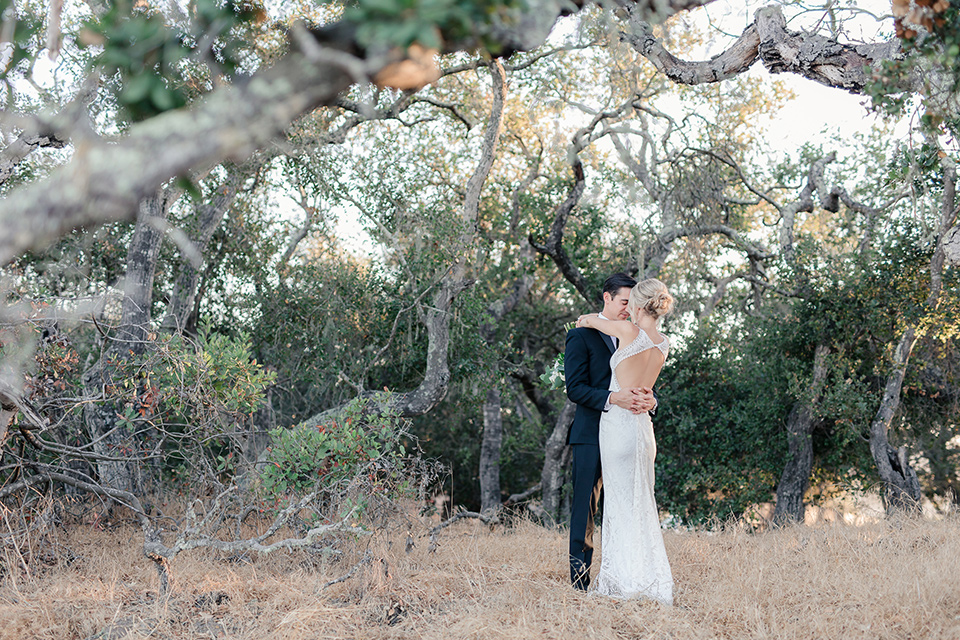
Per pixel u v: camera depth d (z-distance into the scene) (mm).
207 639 3156
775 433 11625
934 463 13703
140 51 1782
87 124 1444
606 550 3869
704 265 11578
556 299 14148
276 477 4914
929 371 10719
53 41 1911
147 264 7680
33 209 1243
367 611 3455
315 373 10102
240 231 10773
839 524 5270
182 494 6355
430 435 14336
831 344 10617
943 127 3443
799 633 2990
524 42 1667
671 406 11992
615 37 3783
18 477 4867
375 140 9938
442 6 1415
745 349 11719
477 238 9305
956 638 2754
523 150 12227
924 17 2814
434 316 8758
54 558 4496
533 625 3092
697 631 3027
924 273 8898
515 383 14680
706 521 11062
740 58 4301
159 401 5262
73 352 5078
